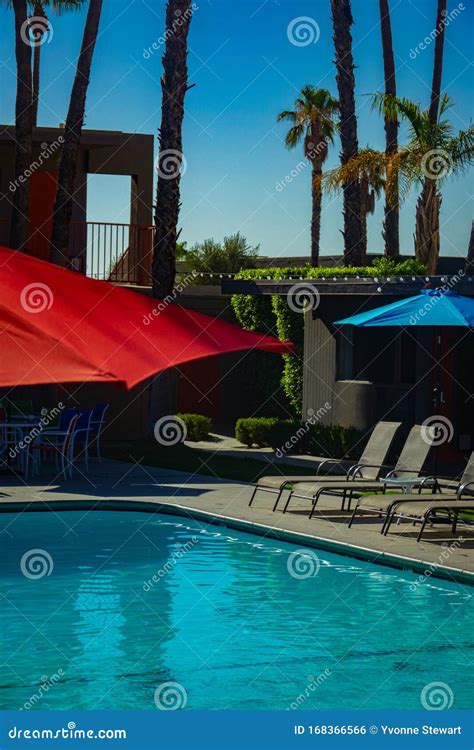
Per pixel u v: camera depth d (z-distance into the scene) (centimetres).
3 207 2652
